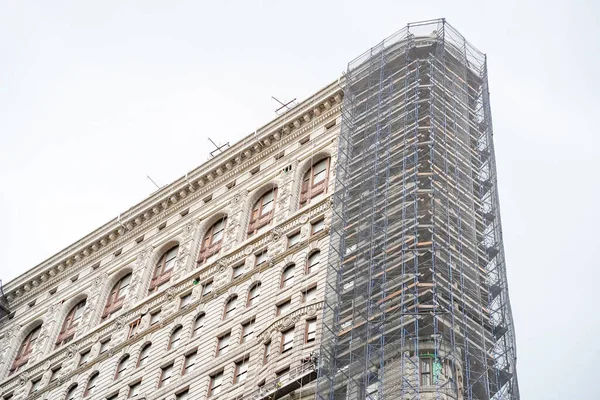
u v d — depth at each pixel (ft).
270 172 324.60
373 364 220.23
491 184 281.95
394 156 275.39
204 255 316.81
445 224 250.16
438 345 219.00
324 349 230.89
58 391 305.12
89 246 354.95
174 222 338.95
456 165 271.49
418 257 242.17
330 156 312.29
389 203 259.39
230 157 338.54
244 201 321.73
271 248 292.81
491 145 295.07
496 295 245.24
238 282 290.97
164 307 304.50
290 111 334.65
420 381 214.69
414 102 287.28
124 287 333.42
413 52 311.68
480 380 216.95
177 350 284.82
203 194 340.59
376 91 307.58
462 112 297.33
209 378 266.16
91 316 326.85
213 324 283.79
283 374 245.86
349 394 220.02
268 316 269.85
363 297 240.12
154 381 279.90
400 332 224.12
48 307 348.18
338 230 268.62
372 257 245.24
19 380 321.93
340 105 324.19
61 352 319.68
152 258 331.36
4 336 350.02
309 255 279.28
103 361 302.66
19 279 365.61
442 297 231.91
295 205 304.71
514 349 230.68
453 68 312.91
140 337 300.20
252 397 246.88
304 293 266.77
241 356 264.72
